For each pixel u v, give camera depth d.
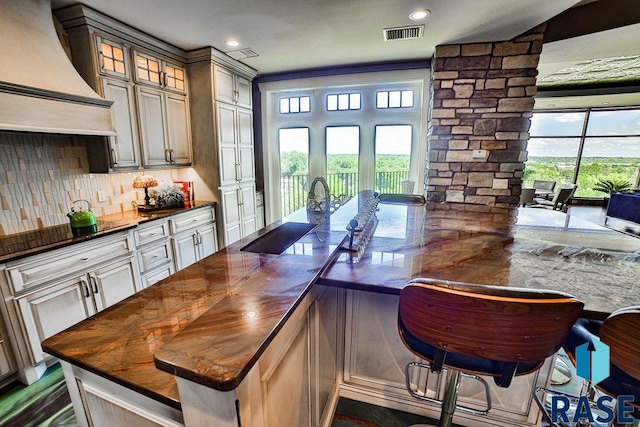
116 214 2.75
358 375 1.62
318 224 1.73
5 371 1.72
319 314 1.23
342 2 2.13
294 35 2.72
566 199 6.43
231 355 0.56
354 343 1.59
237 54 3.23
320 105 4.20
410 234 1.63
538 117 8.02
